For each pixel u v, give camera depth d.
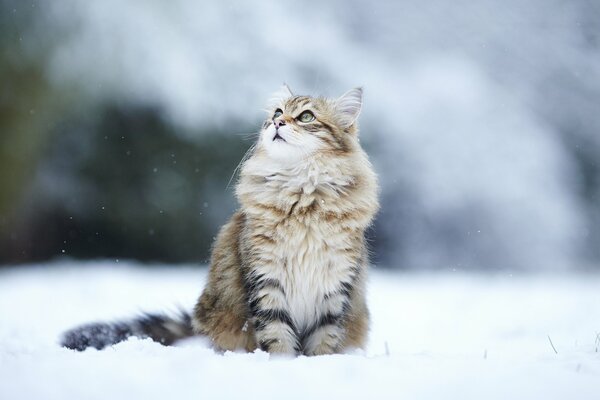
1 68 16.81
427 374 4.11
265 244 6.12
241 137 17.12
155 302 10.35
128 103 17.11
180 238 17.22
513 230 18.33
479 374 4.10
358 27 20.09
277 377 4.08
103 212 17.02
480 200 18.30
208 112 17.33
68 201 16.84
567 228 18.78
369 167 6.80
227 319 6.43
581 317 8.98
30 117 16.83
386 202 17.98
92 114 17.02
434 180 18.19
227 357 4.82
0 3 16.92
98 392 3.80
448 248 18.06
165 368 4.25
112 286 12.05
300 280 6.18
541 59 21.14
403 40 20.11
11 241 16.45
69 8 17.19
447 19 20.73
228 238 6.65
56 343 6.61
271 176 6.36
